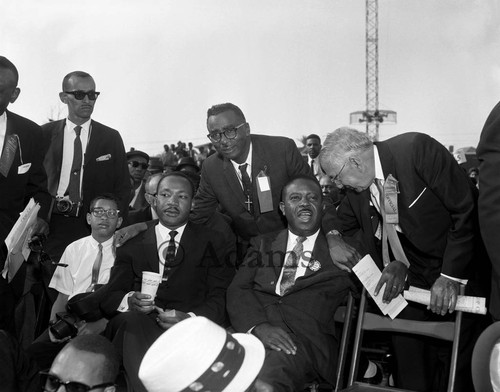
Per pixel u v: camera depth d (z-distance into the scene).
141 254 3.84
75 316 3.73
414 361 3.79
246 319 3.50
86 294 3.81
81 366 2.26
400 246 3.54
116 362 2.34
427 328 3.33
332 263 3.63
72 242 4.57
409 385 3.79
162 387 1.73
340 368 3.50
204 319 1.81
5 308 3.99
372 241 3.70
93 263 4.41
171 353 1.73
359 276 3.41
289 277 3.64
